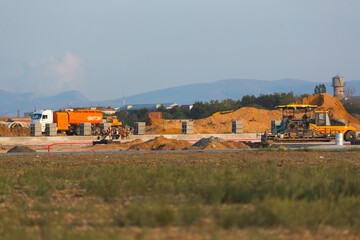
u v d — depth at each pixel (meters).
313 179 57.50
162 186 60.81
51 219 44.16
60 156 130.38
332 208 43.81
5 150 182.50
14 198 61.44
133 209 44.62
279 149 140.00
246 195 52.22
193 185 61.03
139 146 171.88
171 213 42.47
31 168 97.31
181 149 161.62
